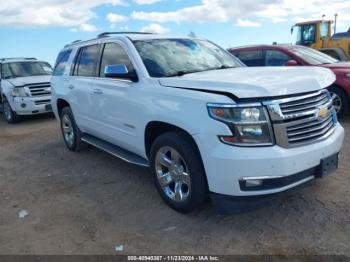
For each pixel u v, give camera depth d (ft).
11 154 21.86
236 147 9.76
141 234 11.06
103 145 16.99
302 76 11.14
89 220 12.20
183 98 10.96
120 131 14.83
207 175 10.43
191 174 10.97
